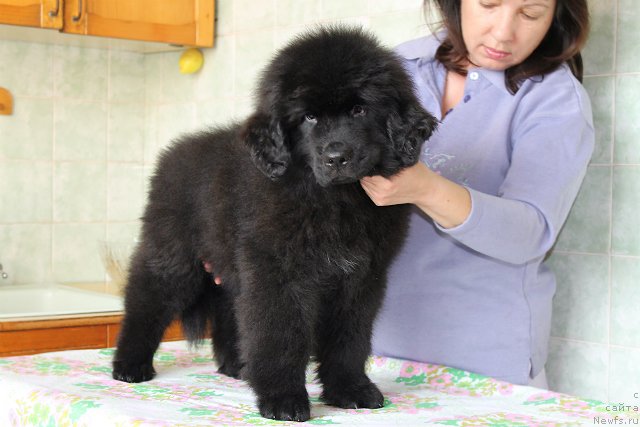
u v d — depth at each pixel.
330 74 1.85
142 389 2.10
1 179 4.48
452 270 2.44
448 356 2.45
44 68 4.60
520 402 2.03
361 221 1.93
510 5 2.24
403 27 3.45
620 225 2.78
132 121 4.98
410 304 2.49
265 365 1.86
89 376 2.28
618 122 2.77
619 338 2.79
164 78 4.86
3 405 2.11
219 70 4.44
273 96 1.89
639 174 2.72
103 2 4.08
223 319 2.41
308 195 1.88
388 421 1.78
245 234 1.92
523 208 2.08
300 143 1.89
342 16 3.72
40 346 3.60
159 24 4.25
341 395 1.97
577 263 2.90
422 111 1.88
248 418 1.78
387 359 2.47
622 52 2.75
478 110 2.43
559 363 2.97
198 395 2.04
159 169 2.47
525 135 2.29
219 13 4.43
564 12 2.40
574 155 2.22
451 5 2.52
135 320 2.37
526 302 2.41
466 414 1.87
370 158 1.83
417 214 2.44
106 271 4.45
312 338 1.94
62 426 1.85
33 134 4.59
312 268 1.90
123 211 4.96
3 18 3.79
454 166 2.43
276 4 4.05
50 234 4.67
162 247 2.38
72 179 4.75
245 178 2.00
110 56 4.85
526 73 2.37
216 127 2.62
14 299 4.34
